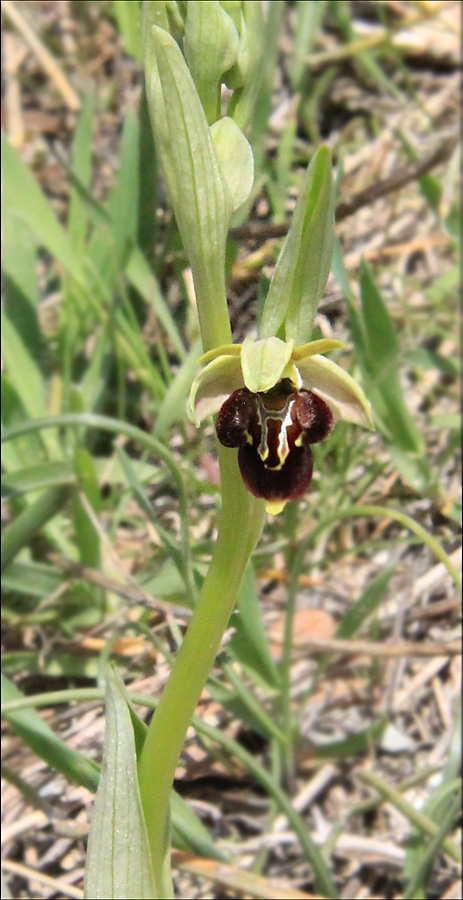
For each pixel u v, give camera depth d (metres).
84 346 0.17
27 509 0.13
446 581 0.15
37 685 0.14
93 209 0.15
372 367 0.15
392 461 0.15
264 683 0.13
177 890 0.12
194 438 0.13
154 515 0.12
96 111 0.20
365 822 0.14
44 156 0.20
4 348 0.15
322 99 0.22
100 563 0.14
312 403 0.08
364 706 0.15
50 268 0.19
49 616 0.14
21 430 0.13
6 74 0.21
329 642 0.14
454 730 0.13
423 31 0.24
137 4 0.14
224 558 0.08
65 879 0.12
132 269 0.15
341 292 0.14
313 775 0.14
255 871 0.13
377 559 0.16
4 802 0.13
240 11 0.08
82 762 0.10
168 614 0.11
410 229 0.21
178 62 0.07
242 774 0.13
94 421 0.12
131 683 0.12
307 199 0.07
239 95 0.09
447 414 0.17
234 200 0.07
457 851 0.12
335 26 0.23
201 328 0.08
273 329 0.07
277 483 0.08
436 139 0.21
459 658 0.15
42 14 0.21
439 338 0.20
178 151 0.07
